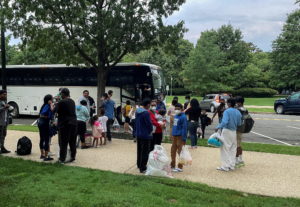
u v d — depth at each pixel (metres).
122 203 5.41
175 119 8.11
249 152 10.44
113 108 12.19
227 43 63.16
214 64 51.53
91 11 13.97
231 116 7.96
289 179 7.41
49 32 14.09
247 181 7.23
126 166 8.39
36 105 21.17
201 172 7.94
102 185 6.46
